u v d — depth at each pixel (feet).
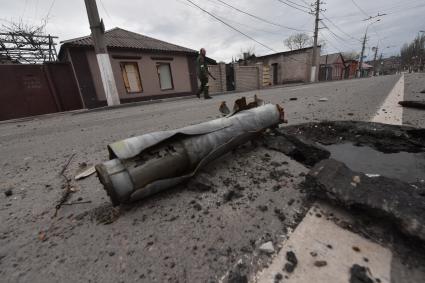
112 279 3.47
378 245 3.70
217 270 3.47
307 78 91.50
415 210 3.71
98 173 4.70
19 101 30.30
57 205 5.71
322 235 4.00
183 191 5.88
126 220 4.87
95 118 22.30
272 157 7.60
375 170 6.67
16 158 10.41
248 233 4.20
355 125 10.44
